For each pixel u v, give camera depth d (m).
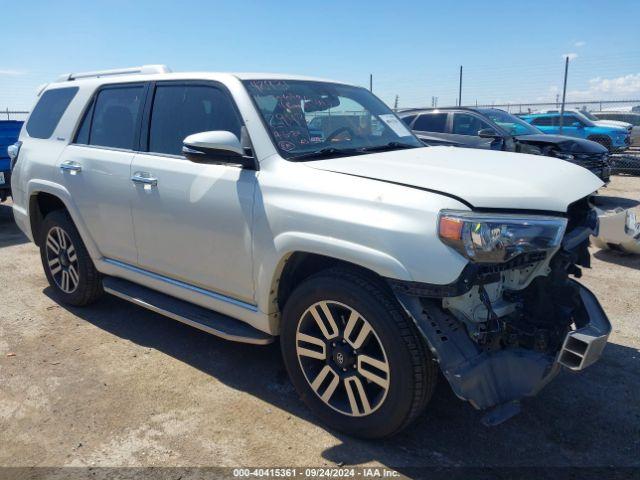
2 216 9.52
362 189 2.70
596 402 3.25
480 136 9.30
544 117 18.62
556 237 2.56
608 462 2.73
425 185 2.60
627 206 5.91
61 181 4.37
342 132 3.60
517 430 2.99
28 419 3.14
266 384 3.51
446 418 3.10
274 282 3.08
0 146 8.41
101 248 4.25
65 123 4.53
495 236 2.41
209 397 3.35
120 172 3.86
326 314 2.87
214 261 3.36
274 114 3.31
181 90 3.69
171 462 2.76
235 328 3.39
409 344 2.57
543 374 2.55
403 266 2.48
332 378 2.95
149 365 3.77
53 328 4.40
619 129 17.44
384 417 2.71
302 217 2.83
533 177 2.84
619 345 3.99
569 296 2.76
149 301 3.90
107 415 3.17
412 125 10.73
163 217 3.59
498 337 2.64
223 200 3.21
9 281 5.63
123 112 4.04
